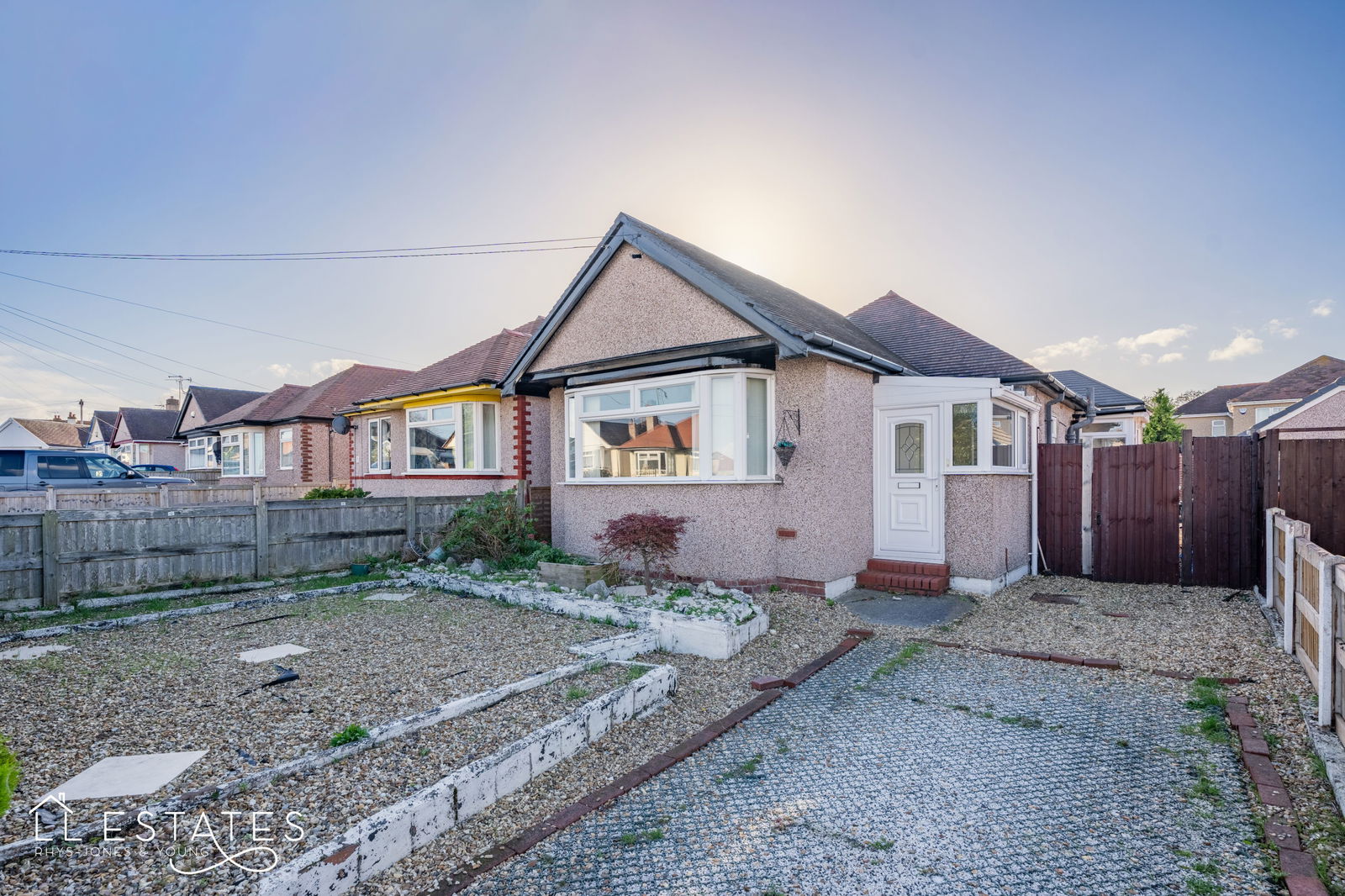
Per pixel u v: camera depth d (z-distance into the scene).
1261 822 3.58
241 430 27.28
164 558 9.20
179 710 5.00
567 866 3.39
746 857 3.44
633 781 4.27
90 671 5.98
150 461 38.75
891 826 3.70
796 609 8.61
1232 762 4.32
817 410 9.16
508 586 9.23
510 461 14.62
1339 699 4.29
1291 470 8.80
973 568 9.47
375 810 3.56
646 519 8.70
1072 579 10.24
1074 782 4.14
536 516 14.63
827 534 9.16
